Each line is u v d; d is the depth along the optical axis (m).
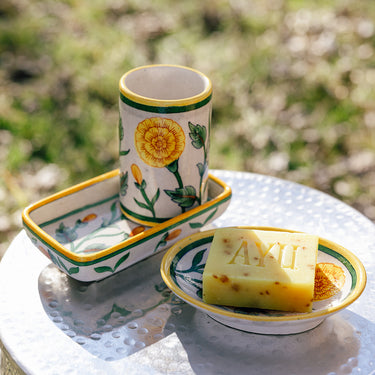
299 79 1.61
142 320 0.67
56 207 0.74
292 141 1.41
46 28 1.84
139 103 0.69
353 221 0.79
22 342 0.65
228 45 1.76
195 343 0.65
